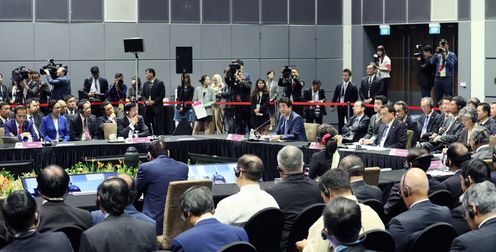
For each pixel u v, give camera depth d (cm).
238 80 1817
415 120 1329
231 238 488
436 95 1770
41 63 1981
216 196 759
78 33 2019
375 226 536
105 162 1125
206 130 1823
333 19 2333
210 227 488
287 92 1862
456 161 734
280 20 2270
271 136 1272
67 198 750
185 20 2150
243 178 620
